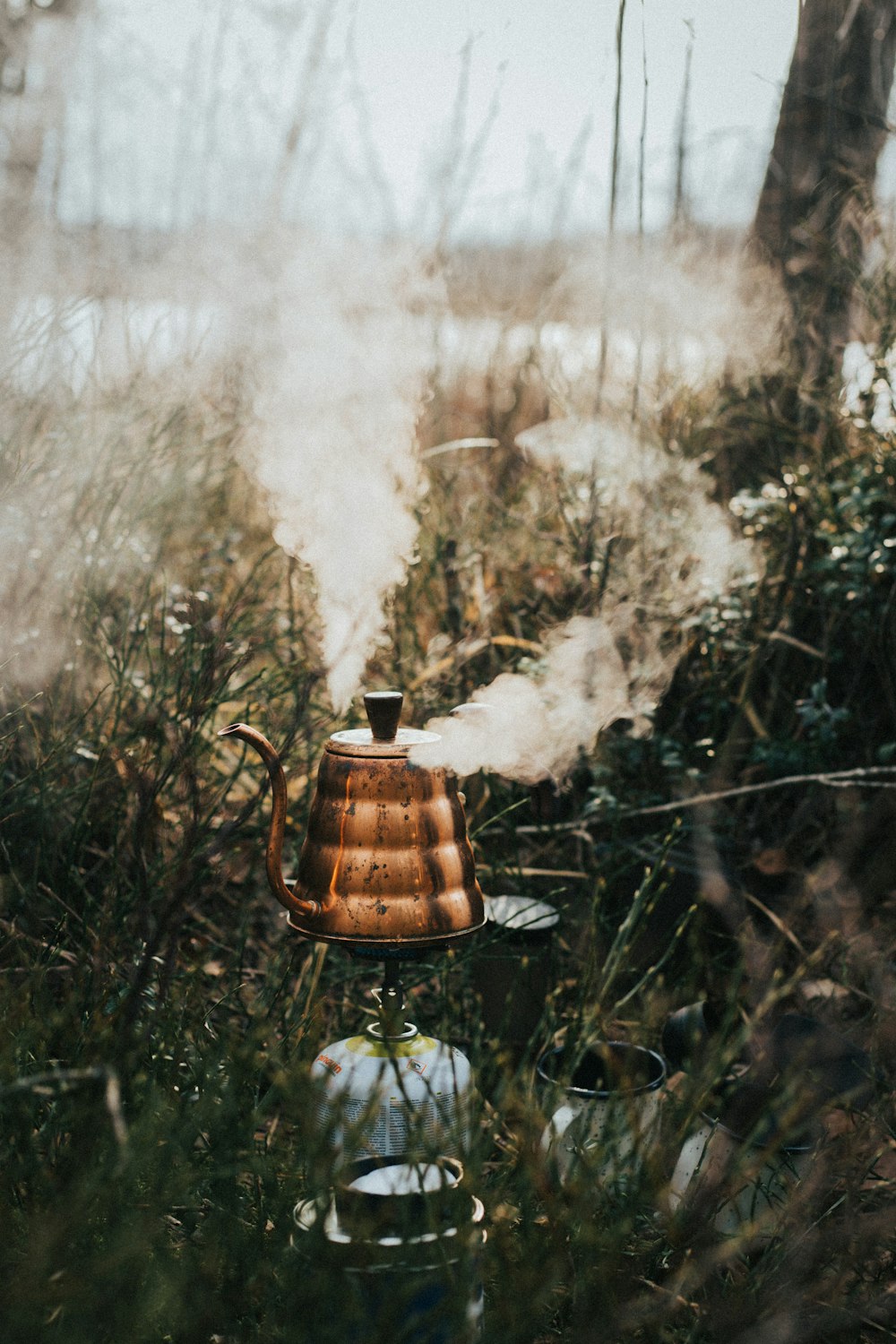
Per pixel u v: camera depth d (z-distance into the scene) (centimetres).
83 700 251
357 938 151
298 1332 122
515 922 209
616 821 240
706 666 289
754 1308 138
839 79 323
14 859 221
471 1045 206
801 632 291
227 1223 136
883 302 301
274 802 160
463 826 162
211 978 214
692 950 223
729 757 266
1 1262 123
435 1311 123
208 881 219
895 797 245
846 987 212
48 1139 145
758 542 294
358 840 153
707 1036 191
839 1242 141
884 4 321
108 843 234
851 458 290
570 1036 187
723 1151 161
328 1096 149
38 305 255
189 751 178
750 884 251
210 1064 156
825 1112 175
